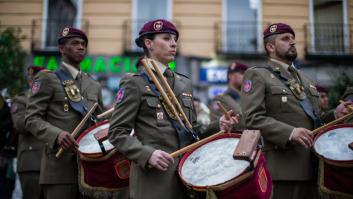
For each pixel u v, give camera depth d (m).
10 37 9.41
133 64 13.74
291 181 4.21
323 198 4.00
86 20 13.84
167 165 3.33
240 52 13.74
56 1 13.58
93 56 13.70
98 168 4.26
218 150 3.51
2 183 6.16
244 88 4.47
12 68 9.05
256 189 3.15
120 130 3.56
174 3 14.03
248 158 3.10
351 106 4.39
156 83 3.66
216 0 14.01
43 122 4.59
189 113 3.84
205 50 13.90
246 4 13.93
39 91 4.74
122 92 3.67
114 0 13.98
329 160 3.88
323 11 8.79
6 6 12.60
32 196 5.30
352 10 8.22
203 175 3.28
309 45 9.19
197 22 13.97
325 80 7.98
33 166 5.27
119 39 13.88
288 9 11.26
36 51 13.10
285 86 4.39
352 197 3.90
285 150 4.23
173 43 3.86
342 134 4.22
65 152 4.71
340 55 8.15
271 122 4.12
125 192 4.37
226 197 3.14
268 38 4.61
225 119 3.66
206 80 13.76
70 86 4.89
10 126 5.94
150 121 3.63
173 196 3.52
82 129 4.77
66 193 4.69
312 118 4.30
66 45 5.01
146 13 14.03
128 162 4.31
